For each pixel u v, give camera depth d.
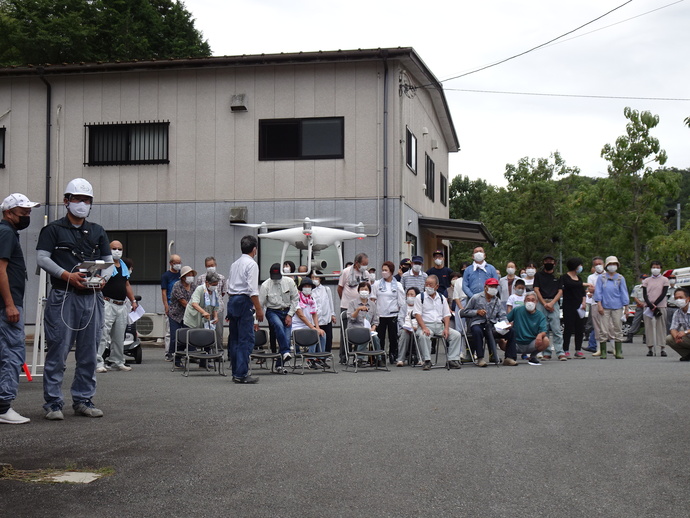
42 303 11.52
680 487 5.14
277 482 5.21
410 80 22.95
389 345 15.57
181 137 22.66
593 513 4.59
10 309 7.25
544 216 41.56
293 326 14.59
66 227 7.67
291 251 21.91
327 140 21.95
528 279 17.44
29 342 22.44
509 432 6.86
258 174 22.22
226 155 22.41
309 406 8.38
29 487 5.05
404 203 21.92
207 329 13.19
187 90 22.67
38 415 7.80
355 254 21.58
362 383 10.96
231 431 6.89
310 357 13.27
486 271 15.28
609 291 15.89
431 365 14.02
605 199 29.83
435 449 6.19
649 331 17.23
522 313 14.39
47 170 23.19
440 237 28.77
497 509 4.66
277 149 22.20
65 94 23.25
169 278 15.93
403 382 11.02
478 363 14.27
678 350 14.95
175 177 22.66
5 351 7.28
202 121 22.56
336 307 21.39
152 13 39.97
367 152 21.72
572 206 31.20
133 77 22.91
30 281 23.09
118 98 22.98
